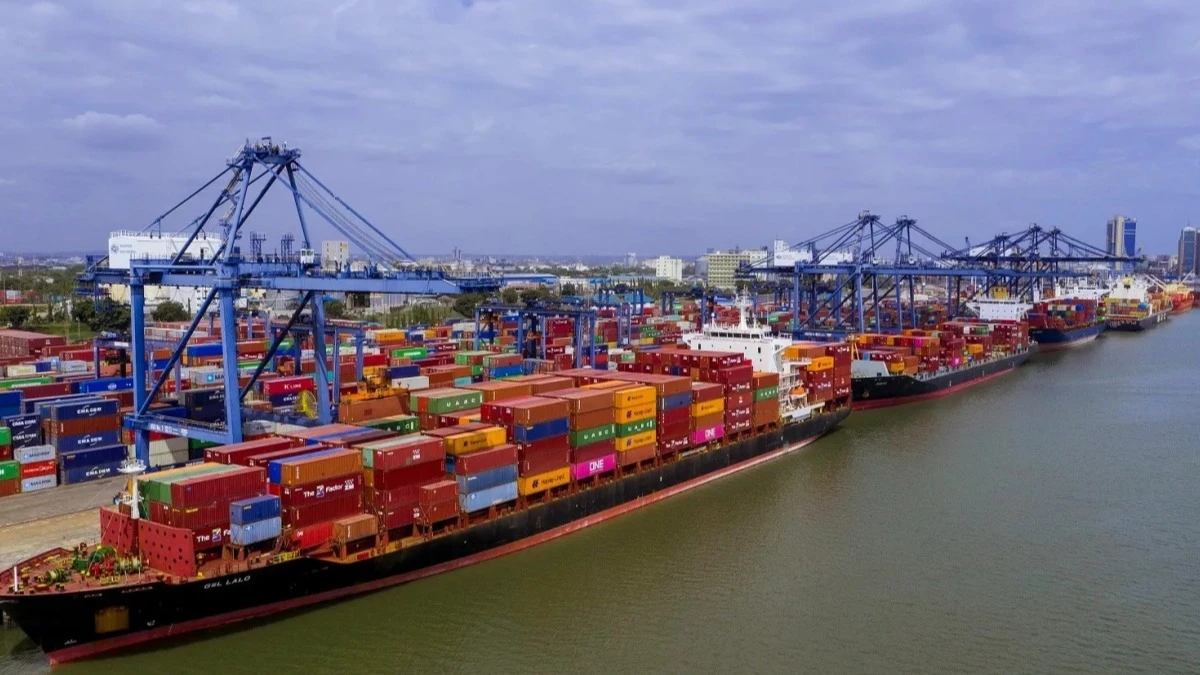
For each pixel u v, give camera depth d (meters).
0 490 51.69
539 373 70.94
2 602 32.16
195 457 59.06
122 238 70.44
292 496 37.09
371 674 34.78
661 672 35.34
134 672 33.94
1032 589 43.31
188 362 75.25
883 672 35.47
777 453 70.00
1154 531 51.34
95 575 34.19
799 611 40.88
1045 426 81.75
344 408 53.38
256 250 53.50
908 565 46.34
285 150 55.69
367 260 56.88
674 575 44.75
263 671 34.69
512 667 35.53
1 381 67.88
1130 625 39.44
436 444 42.53
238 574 34.94
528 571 44.84
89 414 56.50
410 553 41.16
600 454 52.47
